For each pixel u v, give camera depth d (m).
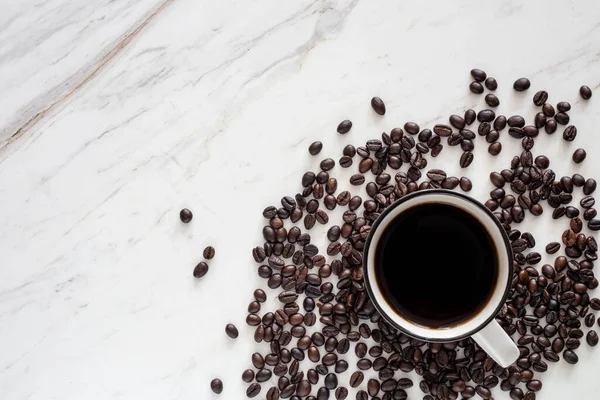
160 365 0.72
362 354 0.70
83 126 0.72
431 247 0.67
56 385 0.72
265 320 0.71
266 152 0.71
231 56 0.71
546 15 0.71
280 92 0.71
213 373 0.71
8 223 0.72
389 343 0.70
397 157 0.71
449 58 0.71
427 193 0.66
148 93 0.72
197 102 0.72
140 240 0.72
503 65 0.71
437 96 0.71
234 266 0.71
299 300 0.71
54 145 0.72
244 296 0.71
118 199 0.72
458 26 0.71
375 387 0.71
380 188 0.71
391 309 0.67
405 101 0.71
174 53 0.72
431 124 0.71
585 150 0.71
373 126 0.71
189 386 0.71
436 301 0.67
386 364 0.70
